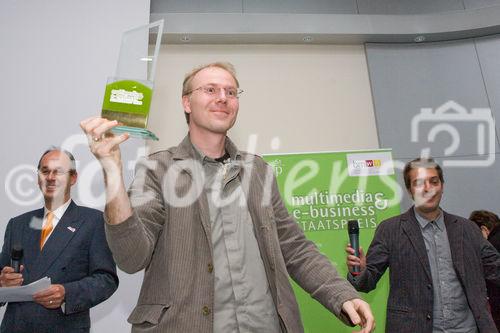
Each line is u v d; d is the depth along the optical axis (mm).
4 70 2443
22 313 1492
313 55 3225
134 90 837
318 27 3086
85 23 2621
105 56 2576
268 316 934
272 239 988
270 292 969
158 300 854
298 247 1070
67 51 2547
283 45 3215
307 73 3172
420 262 1840
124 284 2213
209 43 3115
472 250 1836
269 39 3121
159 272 891
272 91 3094
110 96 824
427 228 1955
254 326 904
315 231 2438
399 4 3312
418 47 3252
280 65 3166
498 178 2922
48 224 1692
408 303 1808
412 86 3146
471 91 3129
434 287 1807
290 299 945
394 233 1977
